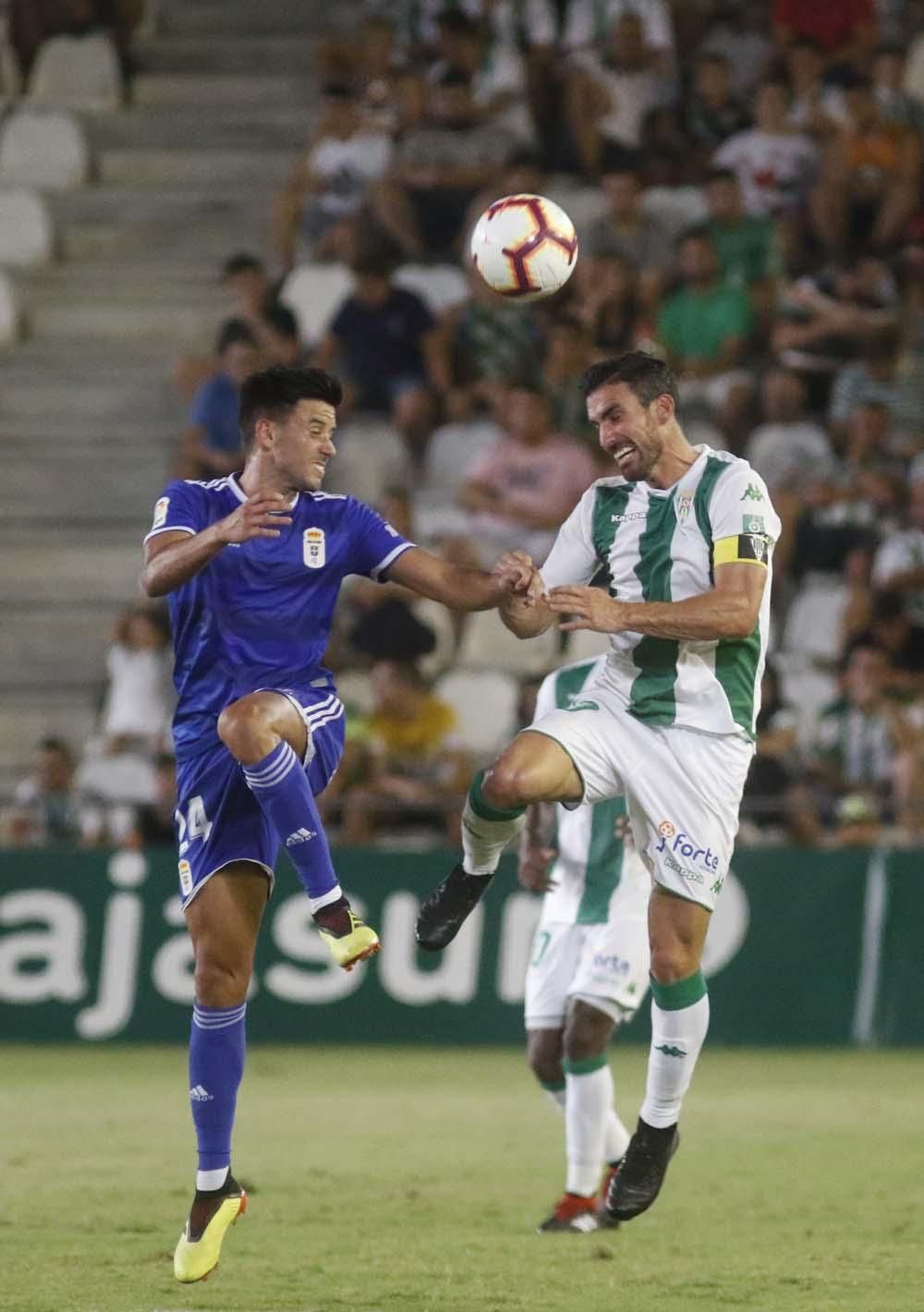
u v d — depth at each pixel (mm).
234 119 61594
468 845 18250
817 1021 40688
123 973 40906
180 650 17672
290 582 17500
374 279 51438
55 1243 18859
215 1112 16609
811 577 46250
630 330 50719
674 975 17672
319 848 16703
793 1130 28578
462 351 51125
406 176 54625
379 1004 40906
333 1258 18094
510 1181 23469
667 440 18297
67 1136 27500
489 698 43938
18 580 52125
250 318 50594
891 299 51281
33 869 41250
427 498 49469
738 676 18125
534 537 46938
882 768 41375
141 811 41656
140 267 58406
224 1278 17016
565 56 57594
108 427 55156
